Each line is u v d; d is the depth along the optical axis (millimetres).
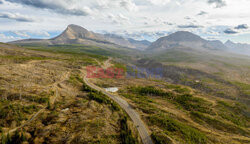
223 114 92562
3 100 58344
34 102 64062
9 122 49406
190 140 56281
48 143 43156
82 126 52875
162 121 68562
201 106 102688
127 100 96625
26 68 113625
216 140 60750
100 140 46094
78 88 104438
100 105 77062
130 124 63094
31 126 49750
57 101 72562
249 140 64562
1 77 79375
